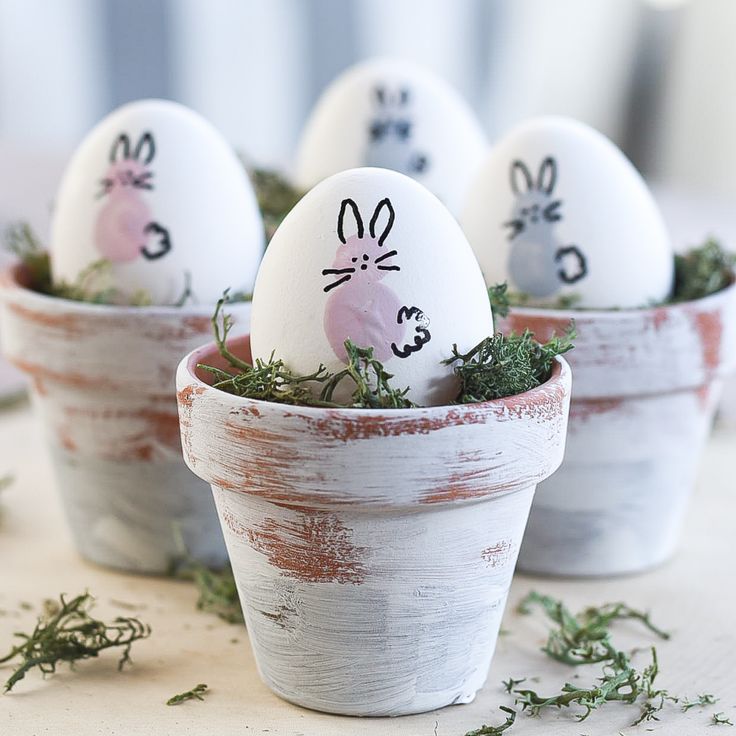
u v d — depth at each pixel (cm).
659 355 37
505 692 33
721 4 87
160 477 38
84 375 37
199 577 38
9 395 52
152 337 36
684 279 40
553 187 38
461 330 31
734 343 38
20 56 99
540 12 95
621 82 93
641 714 32
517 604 38
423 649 31
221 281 38
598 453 38
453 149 47
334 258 30
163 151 37
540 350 32
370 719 32
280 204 47
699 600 38
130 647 35
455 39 99
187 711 32
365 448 29
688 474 39
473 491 30
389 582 30
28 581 39
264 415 29
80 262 38
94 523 39
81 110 102
